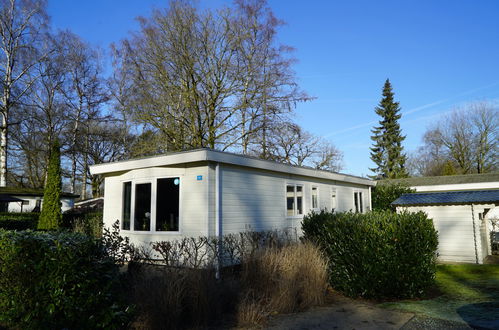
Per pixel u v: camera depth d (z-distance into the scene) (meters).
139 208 9.48
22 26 25.06
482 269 9.30
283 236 9.55
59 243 3.94
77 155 34.16
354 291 6.50
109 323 3.83
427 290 6.99
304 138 26.88
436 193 12.03
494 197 10.25
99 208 21.58
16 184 36.81
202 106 20.19
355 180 15.84
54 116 28.00
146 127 21.45
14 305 4.24
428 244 6.73
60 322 3.82
